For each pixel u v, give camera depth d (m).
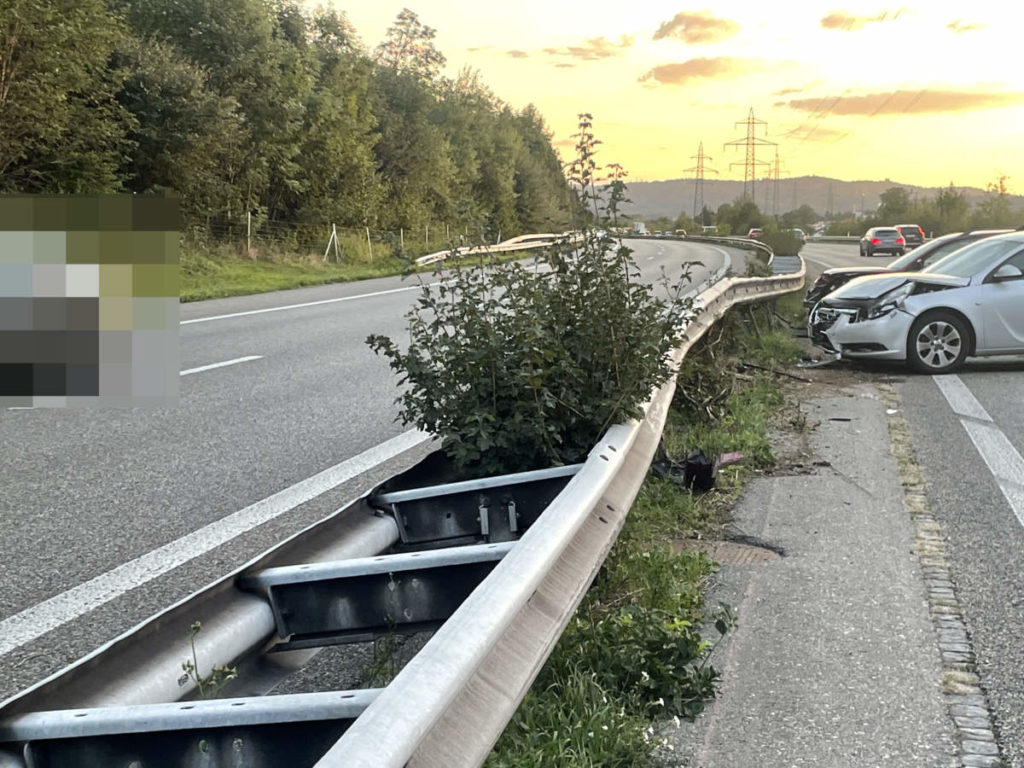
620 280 4.77
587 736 2.74
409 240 45.09
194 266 23.28
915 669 3.39
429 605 2.74
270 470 5.91
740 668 3.41
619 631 3.38
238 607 2.55
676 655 3.32
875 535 4.89
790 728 2.99
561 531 2.82
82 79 21.62
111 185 23.55
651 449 4.68
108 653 2.10
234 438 6.79
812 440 7.15
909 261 14.61
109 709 1.87
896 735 2.94
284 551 2.88
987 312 10.73
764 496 5.63
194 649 2.20
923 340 10.79
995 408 8.51
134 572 4.13
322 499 5.27
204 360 10.32
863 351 11.00
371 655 3.46
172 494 5.35
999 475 6.05
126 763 1.86
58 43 20.89
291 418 7.52
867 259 48.38
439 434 4.44
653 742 2.83
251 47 31.19
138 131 24.70
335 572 2.69
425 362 4.51
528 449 4.21
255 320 14.45
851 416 8.14
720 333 10.26
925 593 4.10
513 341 4.43
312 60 35.91
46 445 6.46
